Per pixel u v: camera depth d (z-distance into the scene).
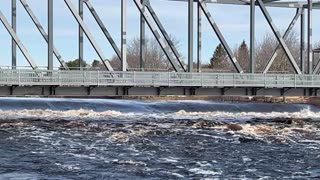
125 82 41.69
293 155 22.62
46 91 40.38
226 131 32.06
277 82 47.31
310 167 19.75
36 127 33.53
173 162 20.22
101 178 16.81
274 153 23.16
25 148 23.70
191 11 52.88
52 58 47.19
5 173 17.47
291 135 30.41
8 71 38.22
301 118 47.66
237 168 19.23
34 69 39.88
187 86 43.91
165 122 38.66
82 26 48.31
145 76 42.28
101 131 31.20
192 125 35.78
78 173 17.56
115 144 25.31
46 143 25.59
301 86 48.44
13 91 39.50
